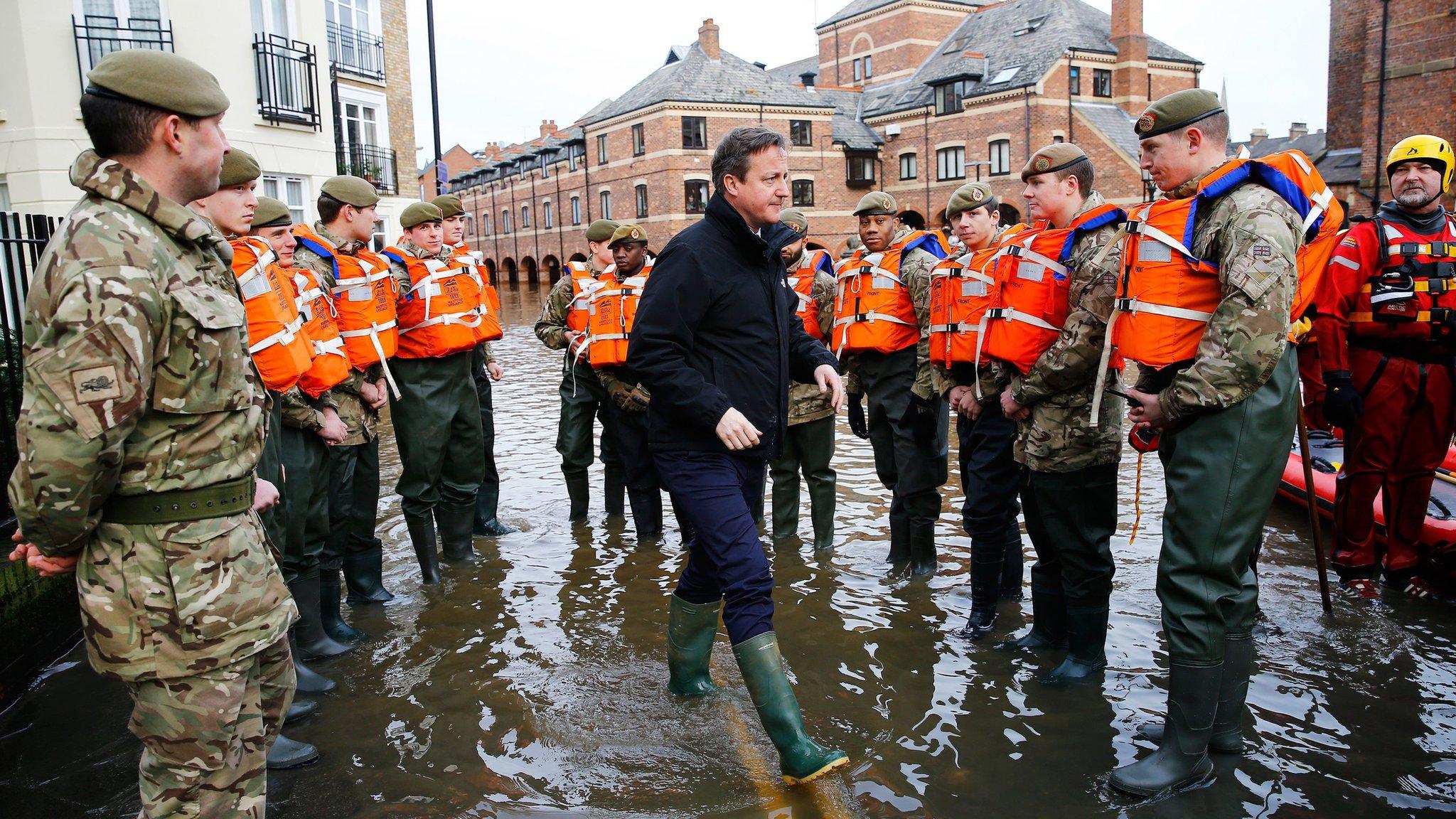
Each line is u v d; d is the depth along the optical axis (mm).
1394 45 19609
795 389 5719
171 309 2262
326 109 16734
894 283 5270
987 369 4348
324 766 3410
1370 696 3707
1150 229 3191
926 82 41656
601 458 6871
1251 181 3035
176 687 2336
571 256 51219
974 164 40250
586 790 3207
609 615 4848
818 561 5684
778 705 3178
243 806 2471
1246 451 2984
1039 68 37938
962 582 5262
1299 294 3094
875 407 5473
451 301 5293
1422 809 2969
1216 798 3045
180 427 2320
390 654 4426
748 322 3449
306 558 4273
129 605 2291
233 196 3432
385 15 22016
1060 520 3875
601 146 46688
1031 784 3172
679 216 41844
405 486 5332
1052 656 4227
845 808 3051
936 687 3943
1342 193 21281
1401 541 4781
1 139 13164
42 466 2084
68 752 3547
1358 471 4734
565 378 6676
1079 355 3596
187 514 2338
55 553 2250
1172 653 3121
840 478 7816
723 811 3051
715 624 3842
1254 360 2861
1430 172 4500
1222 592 3074
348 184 4910
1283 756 3287
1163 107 3232
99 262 2141
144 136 2303
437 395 5305
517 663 4273
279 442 3840
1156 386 3230
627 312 5859
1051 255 3873
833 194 43312
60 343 2096
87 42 13352
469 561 5816
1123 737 3490
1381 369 4594
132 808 3141
